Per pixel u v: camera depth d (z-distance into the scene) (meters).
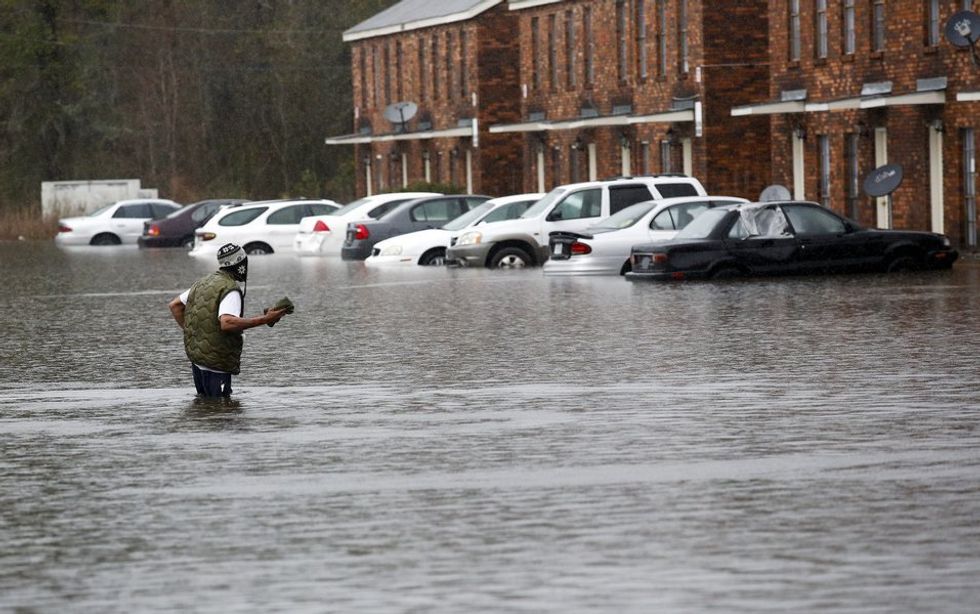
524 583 23.48
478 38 175.50
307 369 50.72
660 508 28.30
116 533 27.48
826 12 116.19
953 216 103.06
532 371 48.44
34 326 68.75
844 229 85.88
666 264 84.50
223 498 30.20
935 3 104.62
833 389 42.72
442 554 25.36
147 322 70.06
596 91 152.12
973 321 59.50
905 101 102.81
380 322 66.50
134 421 40.31
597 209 102.12
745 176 133.38
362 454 34.56
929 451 33.25
